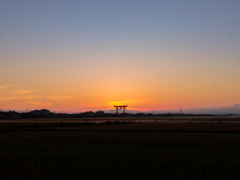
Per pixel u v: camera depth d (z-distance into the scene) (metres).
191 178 15.65
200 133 44.78
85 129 59.09
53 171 17.66
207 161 20.28
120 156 22.50
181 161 20.31
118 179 15.52
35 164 19.92
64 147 28.47
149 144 31.02
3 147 28.92
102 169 17.88
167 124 76.88
